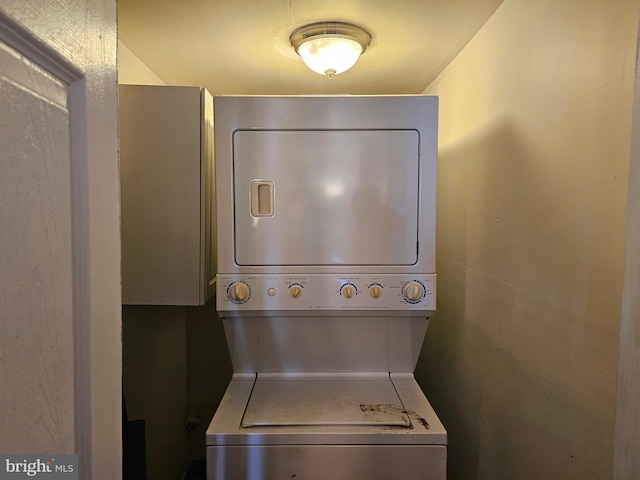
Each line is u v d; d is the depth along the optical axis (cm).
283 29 140
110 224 55
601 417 82
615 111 79
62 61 43
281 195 133
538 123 106
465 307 160
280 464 105
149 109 135
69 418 46
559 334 97
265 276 134
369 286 134
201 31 140
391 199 133
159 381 193
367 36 146
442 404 189
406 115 131
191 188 136
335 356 145
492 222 135
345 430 107
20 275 37
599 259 83
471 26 139
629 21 75
